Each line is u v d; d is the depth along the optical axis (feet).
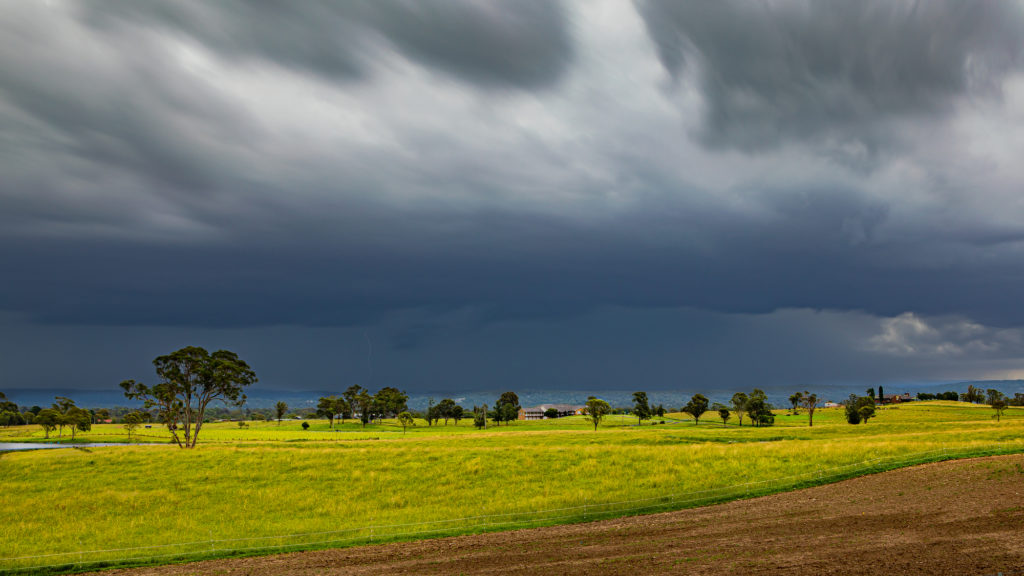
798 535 83.46
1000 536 74.54
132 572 87.71
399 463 177.88
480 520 116.98
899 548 72.38
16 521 130.00
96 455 194.70
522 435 297.12
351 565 83.35
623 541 88.43
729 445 183.01
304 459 184.24
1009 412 548.31
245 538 108.99
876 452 156.46
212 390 277.23
